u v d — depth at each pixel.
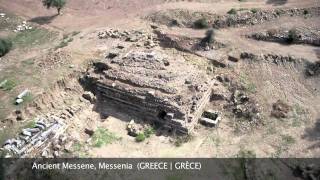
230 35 62.25
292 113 49.66
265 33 60.88
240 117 50.25
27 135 45.38
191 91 50.59
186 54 60.03
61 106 51.59
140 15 69.75
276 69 55.78
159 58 55.50
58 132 47.06
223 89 53.88
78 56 59.03
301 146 45.44
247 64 57.00
